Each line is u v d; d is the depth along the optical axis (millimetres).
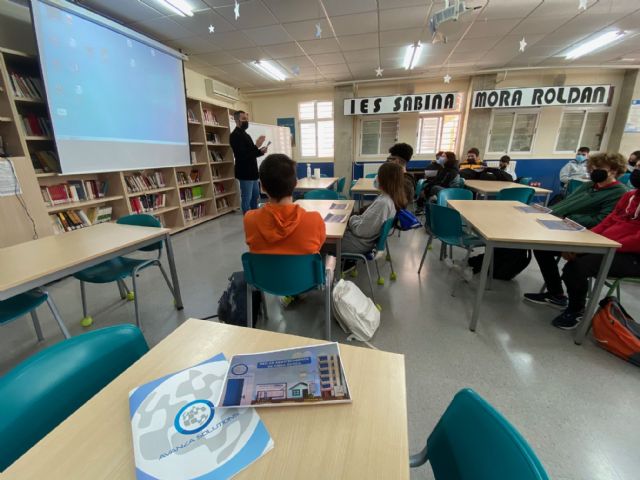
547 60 5445
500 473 488
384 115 7105
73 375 730
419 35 4195
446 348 1807
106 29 3109
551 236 1787
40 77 2693
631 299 2344
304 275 1551
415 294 2492
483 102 6059
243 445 515
